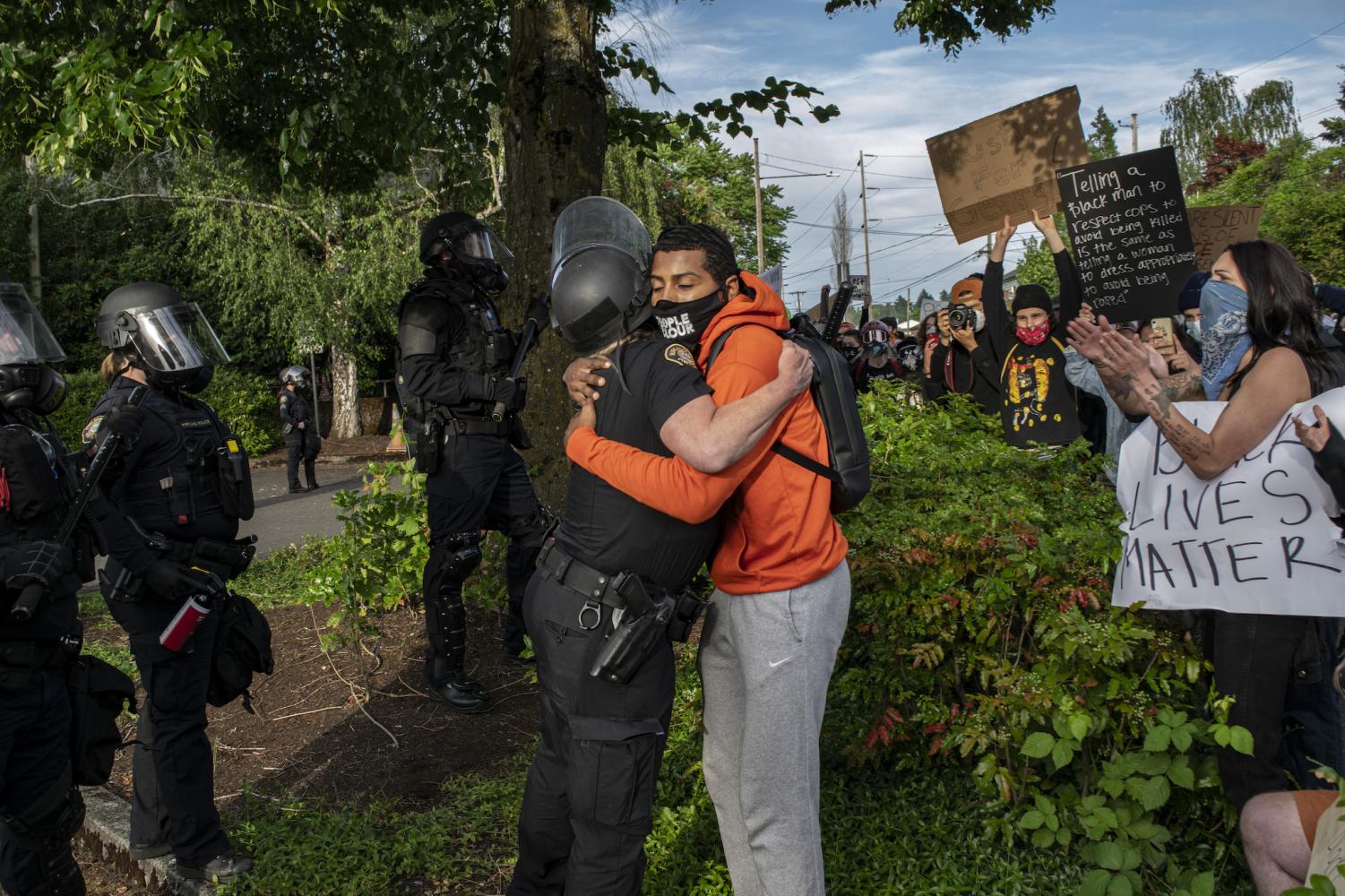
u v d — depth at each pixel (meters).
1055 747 2.88
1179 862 3.01
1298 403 2.62
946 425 4.64
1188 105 42.44
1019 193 4.67
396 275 22.19
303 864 3.38
